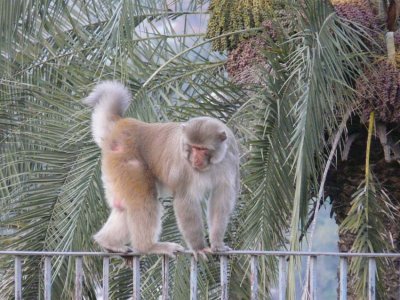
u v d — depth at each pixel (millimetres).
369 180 18562
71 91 20969
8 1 19906
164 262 13242
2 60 20719
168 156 13484
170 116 19969
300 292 16094
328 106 17875
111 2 21109
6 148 20906
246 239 17938
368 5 19844
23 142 20891
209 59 21484
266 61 19281
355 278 18234
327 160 18906
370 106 18625
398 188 19672
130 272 20047
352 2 19812
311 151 16844
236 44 19891
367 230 18078
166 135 13742
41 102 21203
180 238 19234
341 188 20062
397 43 19344
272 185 17812
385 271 18141
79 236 19078
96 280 19812
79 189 19281
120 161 13859
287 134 17781
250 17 19719
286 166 17734
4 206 19828
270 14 19406
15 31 20094
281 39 18531
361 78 18656
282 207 17859
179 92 20109
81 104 19984
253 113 18375
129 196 13633
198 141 13008
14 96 21094
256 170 17781
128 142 13945
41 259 19312
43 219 19422
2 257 19438
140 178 13672
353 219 18156
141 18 22406
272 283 18031
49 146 19734
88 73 20375
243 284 18625
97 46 20609
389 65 18688
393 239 19203
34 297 19484
